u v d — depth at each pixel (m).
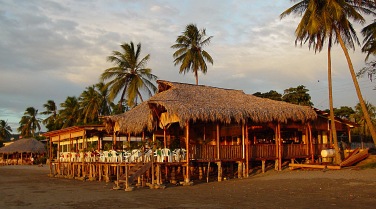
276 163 25.62
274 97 52.38
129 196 17.47
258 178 22.66
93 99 57.38
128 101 41.94
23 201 17.11
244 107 23.91
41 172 43.69
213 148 23.06
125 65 42.41
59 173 34.53
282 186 18.69
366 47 26.33
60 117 65.06
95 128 29.48
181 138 27.66
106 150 28.12
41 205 15.56
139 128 24.41
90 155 28.62
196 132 28.02
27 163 69.31
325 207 12.77
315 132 31.28
